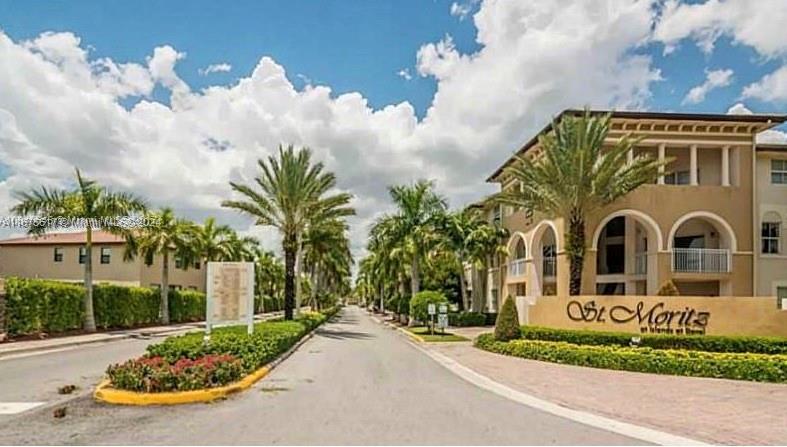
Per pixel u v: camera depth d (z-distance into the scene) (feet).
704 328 68.49
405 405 38.42
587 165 85.71
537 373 56.95
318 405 37.78
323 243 157.58
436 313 118.21
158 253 145.28
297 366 61.11
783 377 53.11
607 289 127.13
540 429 32.01
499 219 156.56
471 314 147.33
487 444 28.14
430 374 56.59
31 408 36.40
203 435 29.09
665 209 108.27
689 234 119.34
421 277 184.85
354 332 131.85
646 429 32.83
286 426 31.24
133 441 27.89
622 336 68.90
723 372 55.21
